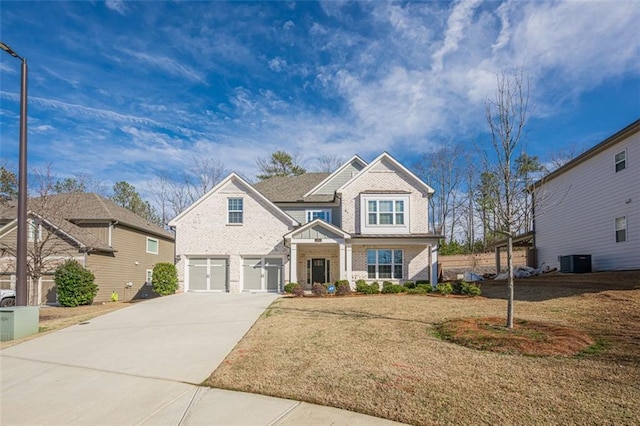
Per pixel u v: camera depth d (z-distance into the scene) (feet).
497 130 31.37
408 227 72.54
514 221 31.71
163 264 70.03
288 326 33.58
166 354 26.21
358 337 28.27
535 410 15.25
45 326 38.29
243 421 15.51
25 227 35.17
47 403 18.11
